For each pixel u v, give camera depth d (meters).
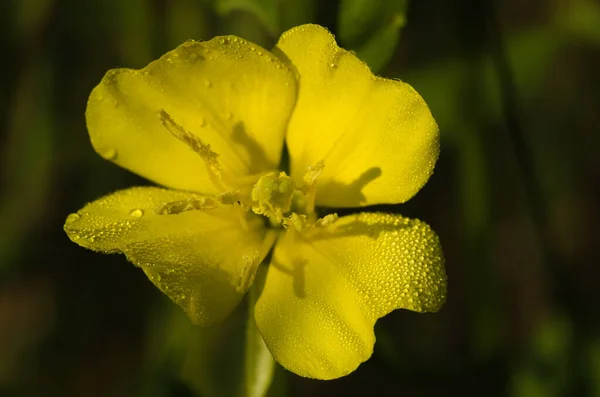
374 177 0.17
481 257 0.20
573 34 0.22
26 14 0.22
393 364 0.19
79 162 0.22
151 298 0.22
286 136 0.18
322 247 0.17
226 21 0.21
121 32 0.22
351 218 0.17
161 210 0.17
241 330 0.21
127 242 0.17
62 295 0.23
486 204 0.21
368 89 0.17
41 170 0.22
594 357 0.20
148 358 0.21
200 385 0.20
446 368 0.20
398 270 0.17
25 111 0.23
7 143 0.23
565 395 0.20
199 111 0.18
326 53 0.17
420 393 0.20
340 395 0.22
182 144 0.18
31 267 0.23
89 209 0.17
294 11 0.18
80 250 0.23
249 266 0.17
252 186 0.18
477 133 0.21
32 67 0.23
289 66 0.17
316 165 0.17
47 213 0.23
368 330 0.17
